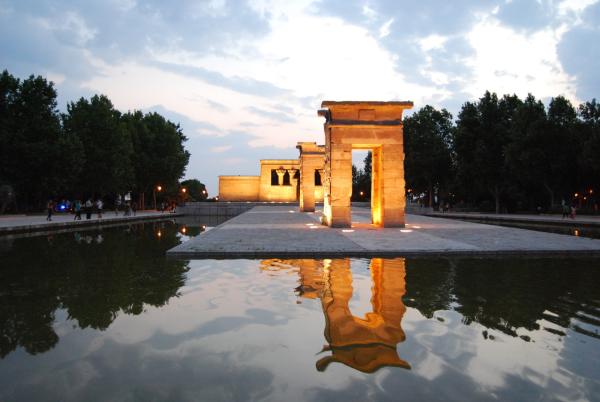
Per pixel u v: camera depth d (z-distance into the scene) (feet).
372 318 19.99
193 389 12.82
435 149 189.06
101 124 158.51
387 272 31.42
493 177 163.63
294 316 20.22
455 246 42.70
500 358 15.35
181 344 16.61
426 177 193.98
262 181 207.00
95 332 18.22
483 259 37.88
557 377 13.85
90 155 155.43
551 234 56.08
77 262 38.45
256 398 12.21
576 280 28.89
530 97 157.38
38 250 48.37
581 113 152.87
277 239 48.80
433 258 38.37
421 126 194.18
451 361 15.02
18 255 43.80
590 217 126.41
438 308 21.77
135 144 192.85
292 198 205.77
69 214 142.82
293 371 14.07
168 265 34.91
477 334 17.93
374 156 75.87
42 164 127.54
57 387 13.07
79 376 13.84
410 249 40.27
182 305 22.41
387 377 13.65
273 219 90.74
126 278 30.09
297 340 16.97
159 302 23.13
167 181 205.67
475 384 13.23
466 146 168.76
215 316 20.33
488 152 159.22
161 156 203.21
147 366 14.55
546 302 23.11
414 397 12.32
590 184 151.33
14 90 128.67
